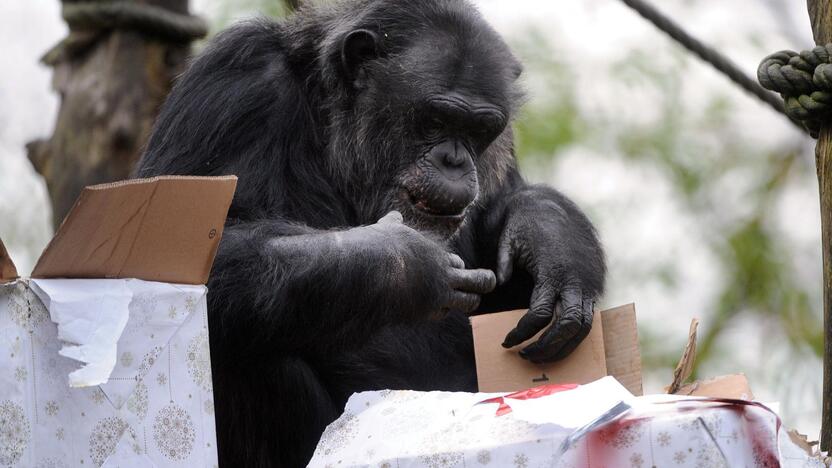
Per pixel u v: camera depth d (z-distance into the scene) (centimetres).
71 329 551
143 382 582
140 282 586
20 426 538
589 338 905
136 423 575
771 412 541
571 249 970
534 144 1908
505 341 909
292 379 921
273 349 870
